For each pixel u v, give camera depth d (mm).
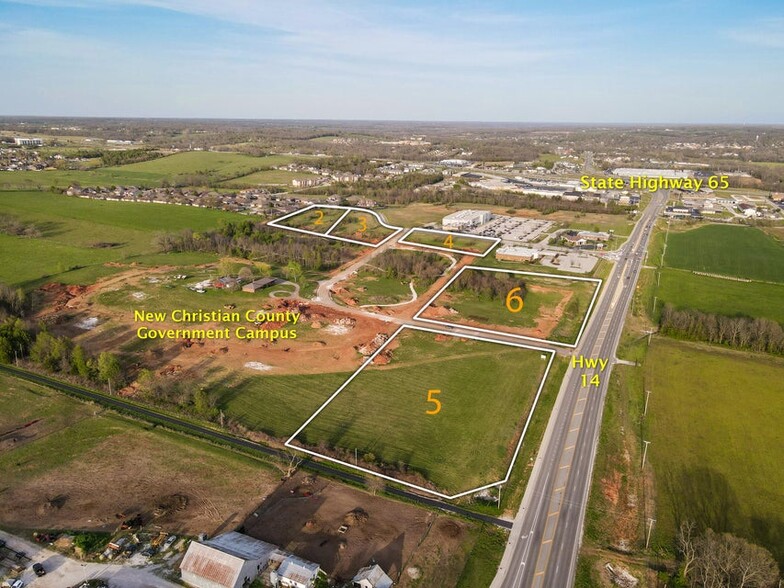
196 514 66500
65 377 98125
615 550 63656
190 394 93625
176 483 71812
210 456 77625
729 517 69375
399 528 65188
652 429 88250
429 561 60500
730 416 92438
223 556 56250
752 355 116312
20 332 106438
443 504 69688
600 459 80188
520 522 67250
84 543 60938
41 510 65750
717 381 104250
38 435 81375
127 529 63562
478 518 67625
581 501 71312
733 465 79750
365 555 60938
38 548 60656
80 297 137125
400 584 57281
